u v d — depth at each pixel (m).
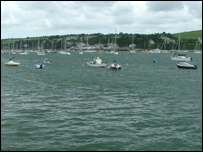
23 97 42.31
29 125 29.12
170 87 54.38
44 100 40.38
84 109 35.53
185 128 29.00
